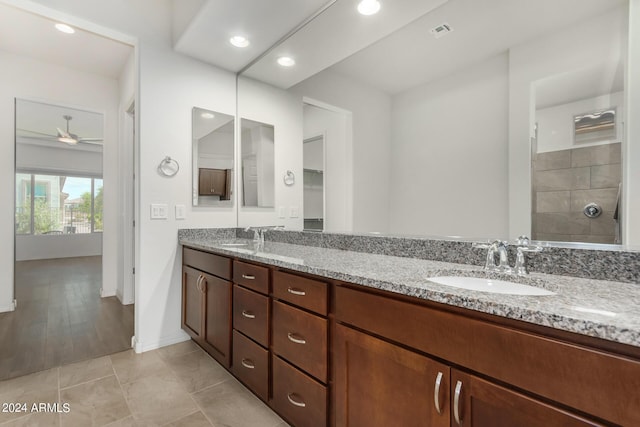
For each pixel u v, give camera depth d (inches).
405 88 66.7
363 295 43.7
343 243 77.1
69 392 69.2
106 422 59.5
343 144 79.7
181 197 97.0
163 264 93.7
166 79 93.7
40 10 76.5
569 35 46.3
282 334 57.8
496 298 32.4
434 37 62.0
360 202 75.5
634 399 23.4
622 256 41.3
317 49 84.7
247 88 106.4
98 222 318.7
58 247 291.0
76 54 123.0
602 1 43.5
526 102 50.3
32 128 221.8
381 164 71.1
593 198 44.0
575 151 45.6
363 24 72.5
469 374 32.7
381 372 41.3
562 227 46.5
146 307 90.7
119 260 145.0
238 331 70.1
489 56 54.8
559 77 47.1
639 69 40.7
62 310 125.8
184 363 83.2
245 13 75.7
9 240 123.2
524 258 48.9
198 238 100.2
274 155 98.4
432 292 35.6
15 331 103.3
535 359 28.3
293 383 55.1
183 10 87.0
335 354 48.1
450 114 59.9
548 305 29.9
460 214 58.2
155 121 91.9
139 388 71.2
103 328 107.3
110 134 144.8
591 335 25.2
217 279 78.0
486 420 31.4
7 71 120.9
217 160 104.5
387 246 67.6
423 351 36.7
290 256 64.3
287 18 77.2
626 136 41.6
